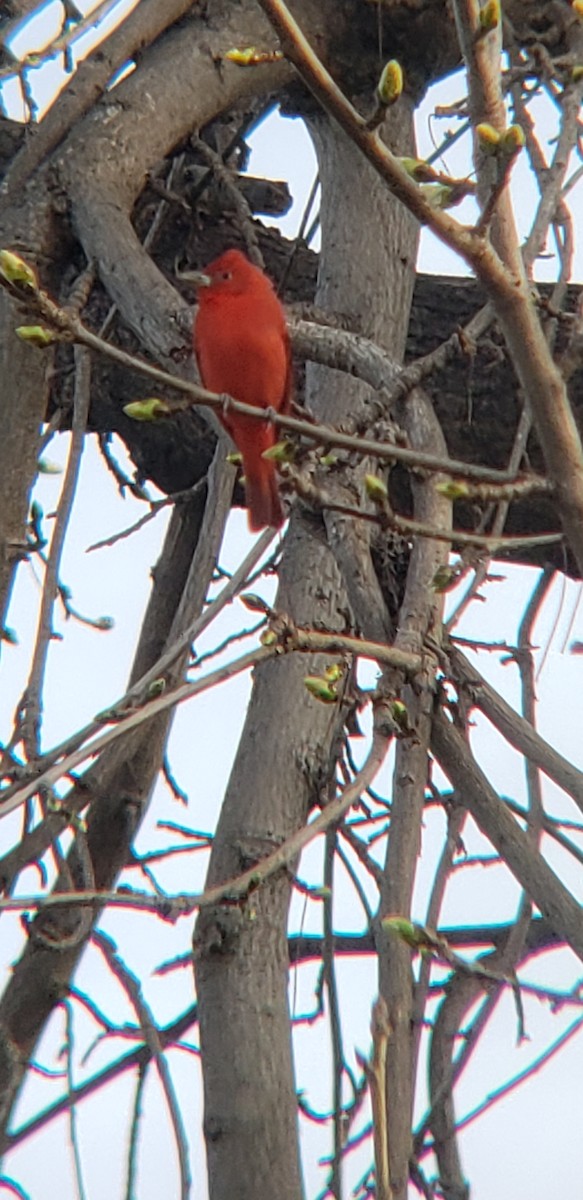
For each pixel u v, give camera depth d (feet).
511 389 37.32
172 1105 26.30
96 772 32.55
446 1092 27.35
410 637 25.66
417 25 36.37
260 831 29.45
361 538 28.60
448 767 25.25
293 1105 27.32
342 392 33.78
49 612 29.76
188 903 21.40
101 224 32.68
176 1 35.35
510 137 18.31
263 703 30.91
